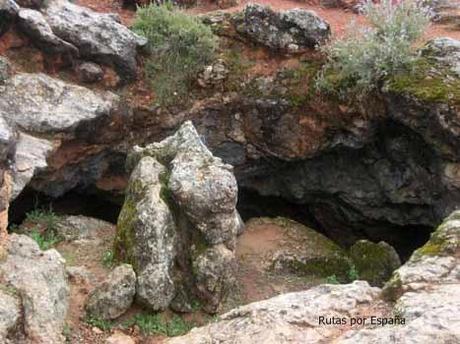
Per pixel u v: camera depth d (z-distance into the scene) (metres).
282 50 10.56
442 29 12.20
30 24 9.07
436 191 10.04
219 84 10.57
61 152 9.41
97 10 12.36
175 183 7.48
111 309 6.83
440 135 9.39
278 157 10.89
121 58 9.96
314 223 12.10
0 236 6.36
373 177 10.84
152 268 7.12
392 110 9.70
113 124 9.95
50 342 5.69
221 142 10.84
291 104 10.43
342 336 4.60
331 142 10.61
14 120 8.54
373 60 9.84
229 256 7.48
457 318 4.49
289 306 5.12
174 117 10.45
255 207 12.05
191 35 10.48
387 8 10.32
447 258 5.53
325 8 13.28
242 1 13.29
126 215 7.73
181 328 7.11
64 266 6.77
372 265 9.30
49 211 9.38
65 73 9.65
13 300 5.77
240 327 4.97
